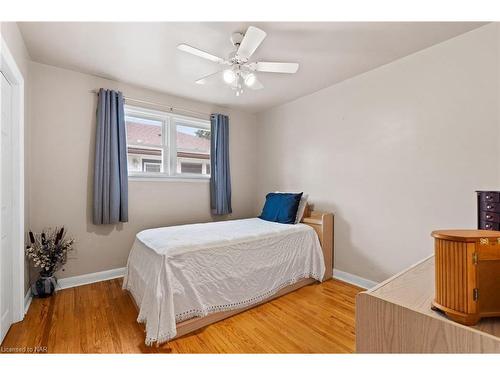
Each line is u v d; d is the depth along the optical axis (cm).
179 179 348
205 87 313
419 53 227
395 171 247
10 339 175
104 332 184
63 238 266
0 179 163
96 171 275
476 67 195
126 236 305
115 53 233
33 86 249
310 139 338
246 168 423
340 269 298
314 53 230
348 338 181
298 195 315
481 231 78
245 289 219
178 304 181
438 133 216
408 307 69
